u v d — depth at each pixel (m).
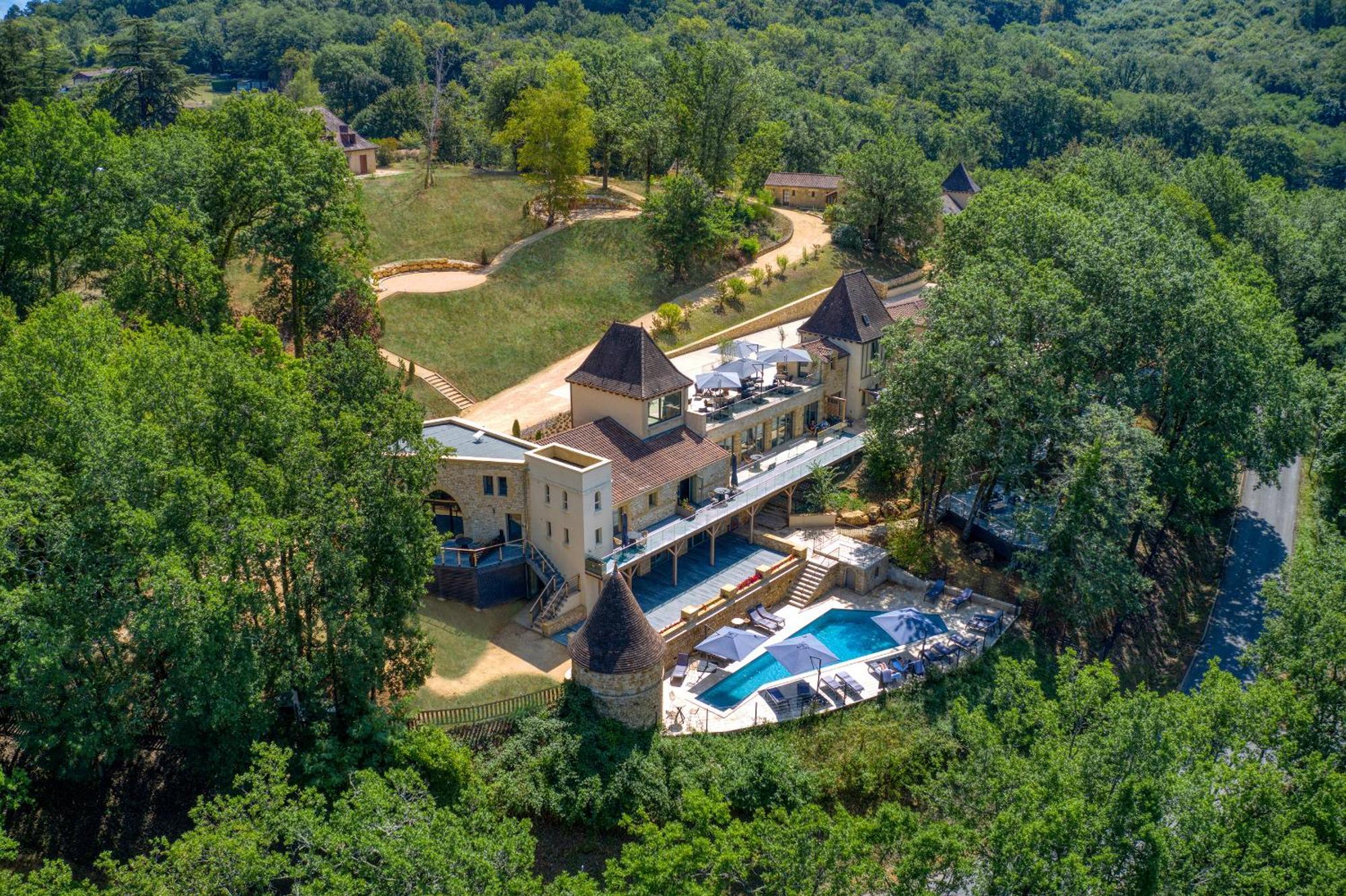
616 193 108.31
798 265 96.75
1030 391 57.19
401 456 43.56
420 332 76.56
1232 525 75.56
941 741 47.62
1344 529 68.25
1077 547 54.12
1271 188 140.00
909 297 95.81
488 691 47.44
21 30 103.38
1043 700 41.69
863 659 54.06
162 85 99.38
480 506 56.03
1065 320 58.84
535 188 101.62
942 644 54.50
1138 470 55.56
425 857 30.39
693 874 33.31
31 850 38.25
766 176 121.69
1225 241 109.19
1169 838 34.50
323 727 40.03
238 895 30.23
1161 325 61.50
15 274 62.09
